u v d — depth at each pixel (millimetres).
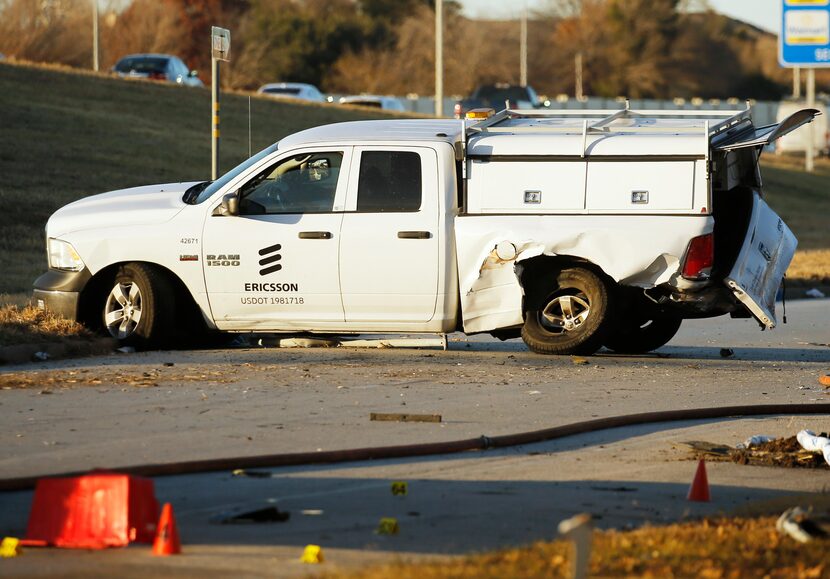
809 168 154000
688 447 24906
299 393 29844
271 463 22469
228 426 25828
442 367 34219
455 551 17078
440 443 24031
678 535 17250
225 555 16781
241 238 35969
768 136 34438
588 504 20109
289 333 37625
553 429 25750
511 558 15805
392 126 37188
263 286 35969
